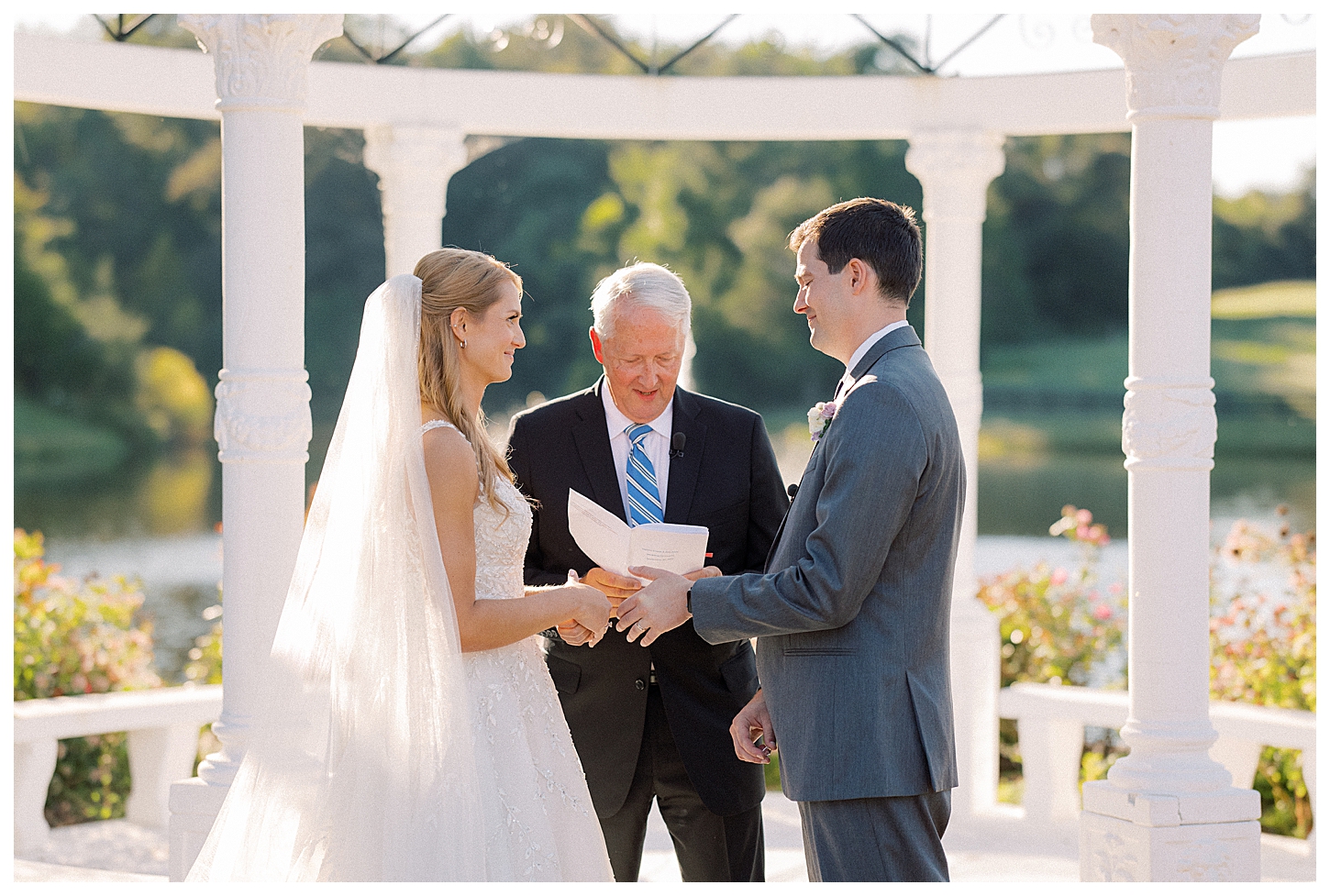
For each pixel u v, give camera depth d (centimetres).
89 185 2764
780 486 429
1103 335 3058
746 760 385
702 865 413
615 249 2927
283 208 441
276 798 346
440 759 337
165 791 663
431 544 338
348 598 346
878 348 349
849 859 338
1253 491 2655
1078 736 639
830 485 331
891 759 335
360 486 346
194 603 1648
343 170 2791
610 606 366
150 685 750
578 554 416
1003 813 647
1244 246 3042
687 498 417
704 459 421
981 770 650
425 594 342
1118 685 762
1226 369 3056
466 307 353
